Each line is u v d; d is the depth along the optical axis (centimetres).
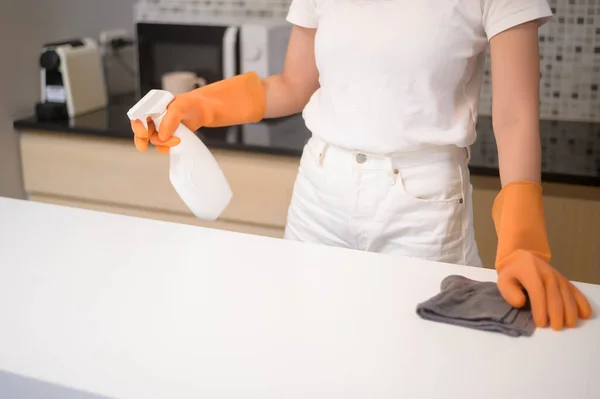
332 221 140
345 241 141
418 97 129
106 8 272
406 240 135
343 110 135
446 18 125
